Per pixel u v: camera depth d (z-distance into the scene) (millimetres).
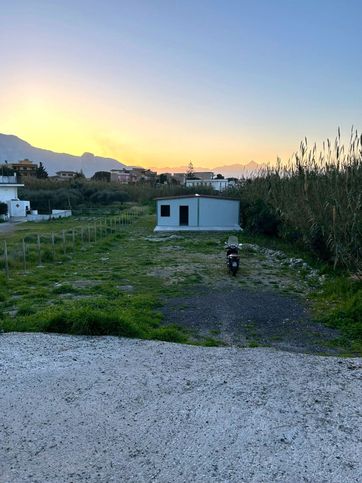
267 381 4297
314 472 2811
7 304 7922
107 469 2834
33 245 15766
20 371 4496
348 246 10133
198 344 5902
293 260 13109
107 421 3477
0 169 49750
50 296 8695
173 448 3088
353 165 11391
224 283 10320
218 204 23734
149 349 5289
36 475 2766
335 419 3537
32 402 3805
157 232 22516
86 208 42844
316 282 10320
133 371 4543
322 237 12523
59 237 18672
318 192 13133
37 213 37188
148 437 3238
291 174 17625
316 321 7191
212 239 19234
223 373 4504
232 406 3744
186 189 45375
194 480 2715
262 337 6371
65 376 4391
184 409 3684
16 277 10664
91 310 6383
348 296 8367
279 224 18719
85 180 59281
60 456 2986
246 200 23531
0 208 33156
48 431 3322
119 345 5430
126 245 17562
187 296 8977
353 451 3062
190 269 12148
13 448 3084
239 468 2848
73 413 3609
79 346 5367
